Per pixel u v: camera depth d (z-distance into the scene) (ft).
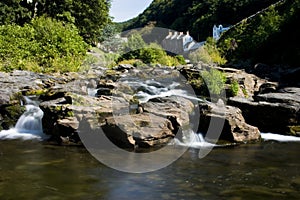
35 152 25.70
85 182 19.17
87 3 93.61
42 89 42.52
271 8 92.43
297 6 76.02
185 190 18.16
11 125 34.88
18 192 17.54
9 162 22.89
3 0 81.66
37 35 60.18
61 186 18.51
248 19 99.40
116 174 20.67
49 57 58.08
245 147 28.60
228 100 39.55
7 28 57.88
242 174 20.90
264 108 35.83
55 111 30.99
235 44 79.82
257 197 17.29
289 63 64.28
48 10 89.56
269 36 74.28
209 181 19.62
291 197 17.30
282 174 20.97
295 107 34.58
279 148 28.22
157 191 18.01
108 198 16.97
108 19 99.04
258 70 60.08
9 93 37.70
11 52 54.08
